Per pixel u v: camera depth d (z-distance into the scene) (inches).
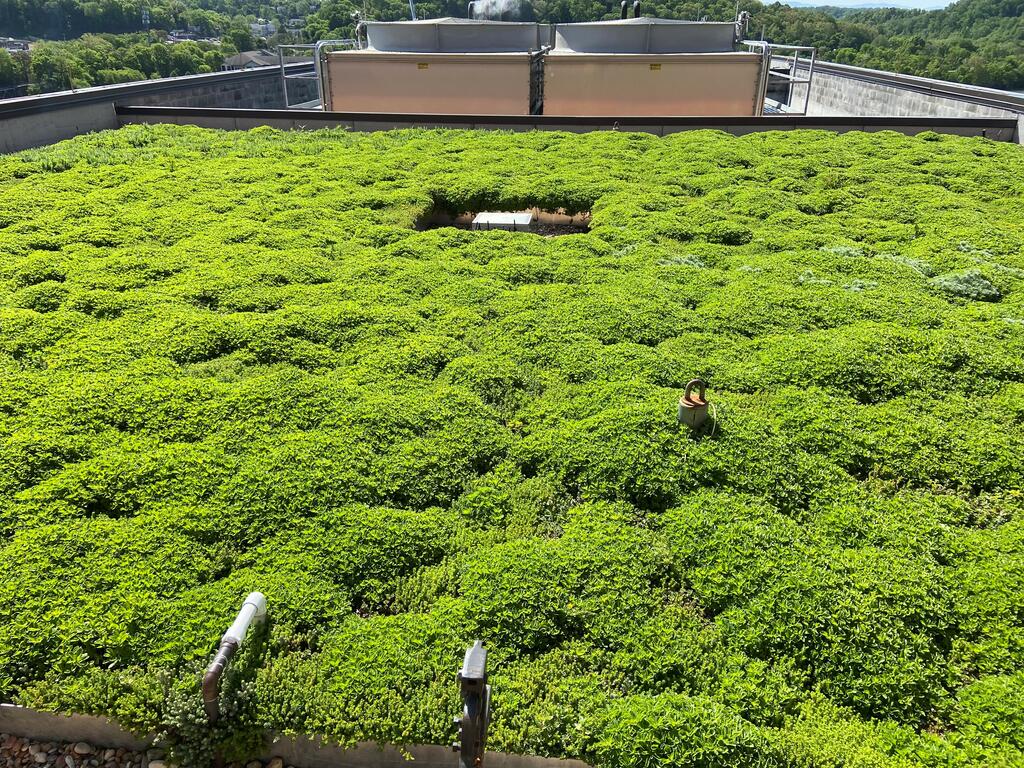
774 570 175.0
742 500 201.3
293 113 668.7
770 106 970.7
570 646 160.9
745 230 415.2
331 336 291.4
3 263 350.0
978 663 160.2
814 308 313.9
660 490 206.1
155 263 352.5
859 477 221.0
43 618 159.6
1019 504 206.1
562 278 355.6
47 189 462.6
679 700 143.6
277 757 147.3
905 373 264.4
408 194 475.5
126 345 275.6
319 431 228.8
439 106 753.0
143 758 147.0
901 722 147.6
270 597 167.9
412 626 162.7
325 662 153.9
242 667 151.3
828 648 158.1
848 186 498.3
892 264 362.3
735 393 257.8
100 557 177.6
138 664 154.3
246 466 210.5
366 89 753.6
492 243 403.9
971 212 441.1
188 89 768.9
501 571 176.2
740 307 315.0
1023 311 315.3
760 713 146.1
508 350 283.9
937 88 701.3
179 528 188.4
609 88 721.6
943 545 189.2
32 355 267.9
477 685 115.4
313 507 197.0
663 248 394.3
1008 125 622.8
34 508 193.2
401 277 350.6
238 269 348.5
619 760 135.2
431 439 228.5
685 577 180.7
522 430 241.0
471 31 769.6
